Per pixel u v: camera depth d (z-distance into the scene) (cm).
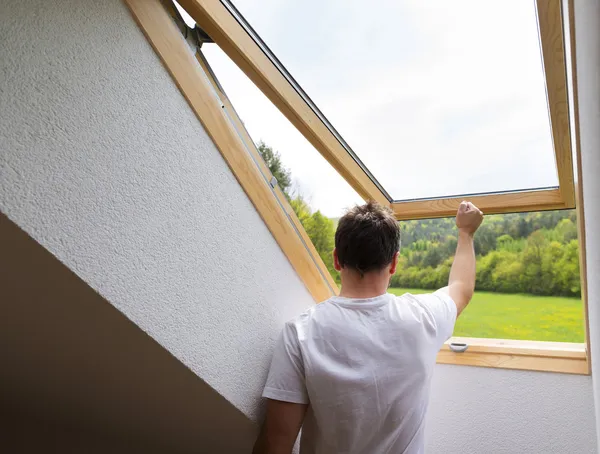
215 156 110
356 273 120
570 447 159
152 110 92
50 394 158
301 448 126
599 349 116
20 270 81
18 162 69
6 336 118
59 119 75
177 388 117
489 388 170
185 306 98
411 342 111
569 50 98
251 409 120
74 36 79
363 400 107
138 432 173
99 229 81
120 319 88
